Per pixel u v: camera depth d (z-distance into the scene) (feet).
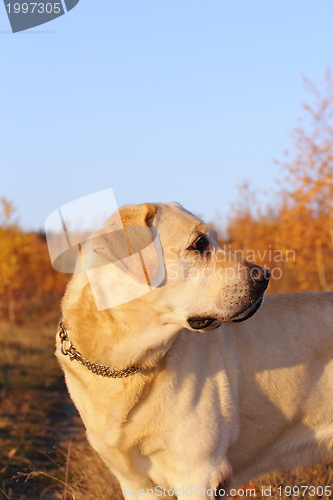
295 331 11.23
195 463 9.52
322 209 36.68
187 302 9.61
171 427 9.43
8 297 56.59
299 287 37.86
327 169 35.68
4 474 15.42
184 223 9.95
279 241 38.52
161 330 9.48
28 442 18.28
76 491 12.84
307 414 11.09
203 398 9.72
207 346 10.16
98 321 9.51
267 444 11.00
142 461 9.82
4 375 28.27
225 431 9.97
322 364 11.20
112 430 9.59
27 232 64.34
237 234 48.14
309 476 13.17
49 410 22.79
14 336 42.01
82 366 9.80
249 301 9.71
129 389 9.43
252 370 10.66
